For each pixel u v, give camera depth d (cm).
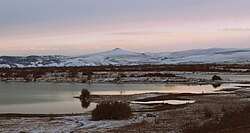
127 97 4672
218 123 2280
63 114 3288
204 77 8912
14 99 4653
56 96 4984
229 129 2078
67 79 8325
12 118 2980
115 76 8725
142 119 2819
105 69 13325
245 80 7831
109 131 2338
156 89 6006
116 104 2897
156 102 4134
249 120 2278
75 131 2345
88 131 2344
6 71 11550
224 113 2812
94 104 4119
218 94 4834
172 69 13238
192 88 6119
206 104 3709
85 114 3266
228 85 6712
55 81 8112
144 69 13250
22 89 6178
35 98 4759
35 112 3494
